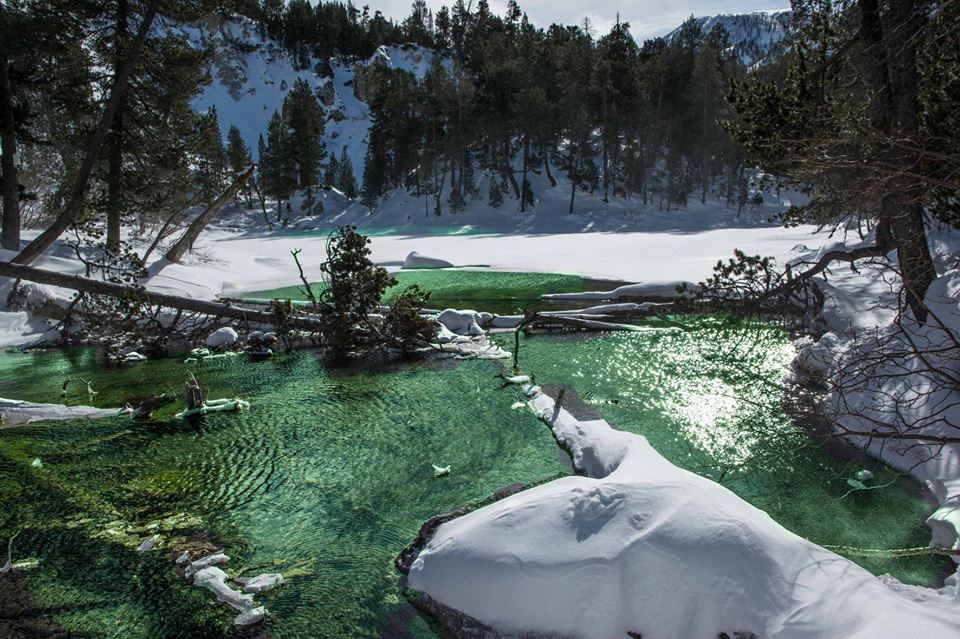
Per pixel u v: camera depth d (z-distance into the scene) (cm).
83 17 2306
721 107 6944
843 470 786
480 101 7700
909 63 952
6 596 566
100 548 649
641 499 520
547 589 475
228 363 1411
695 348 1388
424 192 8644
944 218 1051
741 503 560
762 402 1027
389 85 9188
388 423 1008
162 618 532
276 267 2923
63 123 2552
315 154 9194
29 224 3180
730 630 434
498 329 1688
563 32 10225
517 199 7900
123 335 1588
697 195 8012
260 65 17712
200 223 2438
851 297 1397
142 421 1034
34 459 882
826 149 794
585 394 1121
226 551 641
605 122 7400
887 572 572
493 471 823
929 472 740
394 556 621
